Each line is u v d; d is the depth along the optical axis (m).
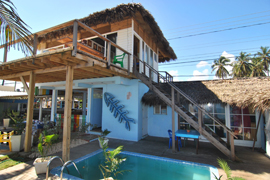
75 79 7.83
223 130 7.14
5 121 7.92
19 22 3.62
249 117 6.76
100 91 9.80
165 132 8.03
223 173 3.88
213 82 7.98
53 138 4.15
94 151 5.43
